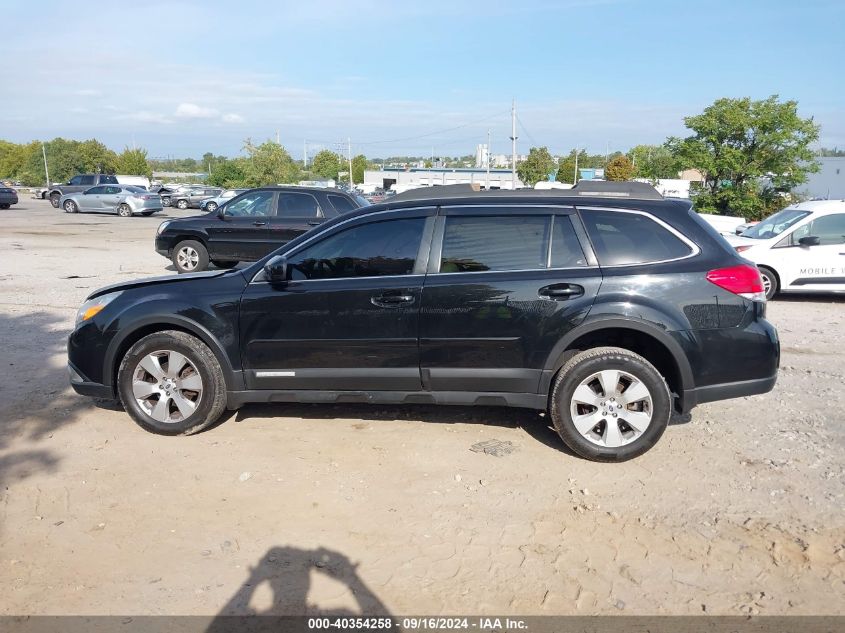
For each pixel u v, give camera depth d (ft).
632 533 12.55
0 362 22.88
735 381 15.17
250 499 13.75
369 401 16.43
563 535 12.49
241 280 16.71
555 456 15.80
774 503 13.58
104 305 17.03
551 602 10.65
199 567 11.51
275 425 17.57
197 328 16.44
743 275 15.08
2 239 66.49
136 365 16.69
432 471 14.99
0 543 12.15
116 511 13.28
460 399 16.03
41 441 16.47
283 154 176.55
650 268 15.20
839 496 13.83
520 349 15.47
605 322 15.03
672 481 14.55
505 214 15.90
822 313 33.22
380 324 15.89
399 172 279.49
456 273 15.79
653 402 14.99
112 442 16.44
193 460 15.49
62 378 21.25
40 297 34.83
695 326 14.97
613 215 15.64
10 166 336.29
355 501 13.70
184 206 158.40
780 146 94.94
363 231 16.38
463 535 12.49
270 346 16.37
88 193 112.47
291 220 40.73
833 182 154.61
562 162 245.24
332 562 11.66
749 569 11.46
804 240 35.19
